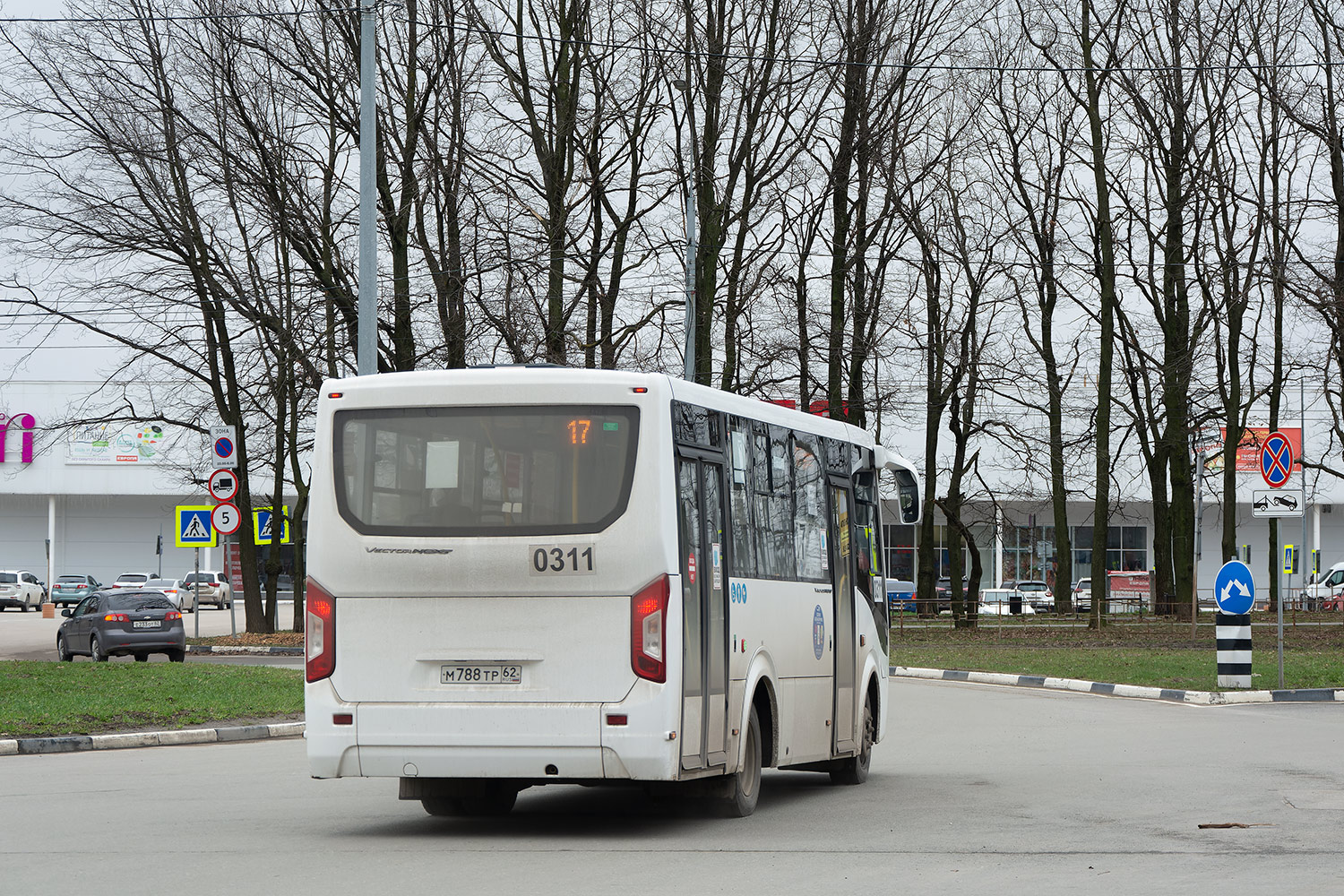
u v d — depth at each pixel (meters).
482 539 12.73
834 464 17.70
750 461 14.93
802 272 50.00
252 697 26.95
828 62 43.88
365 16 27.22
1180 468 52.50
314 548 13.07
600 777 12.65
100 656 39.59
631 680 12.56
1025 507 90.50
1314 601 63.41
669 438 12.93
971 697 30.77
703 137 42.94
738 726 14.17
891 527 93.81
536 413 12.91
